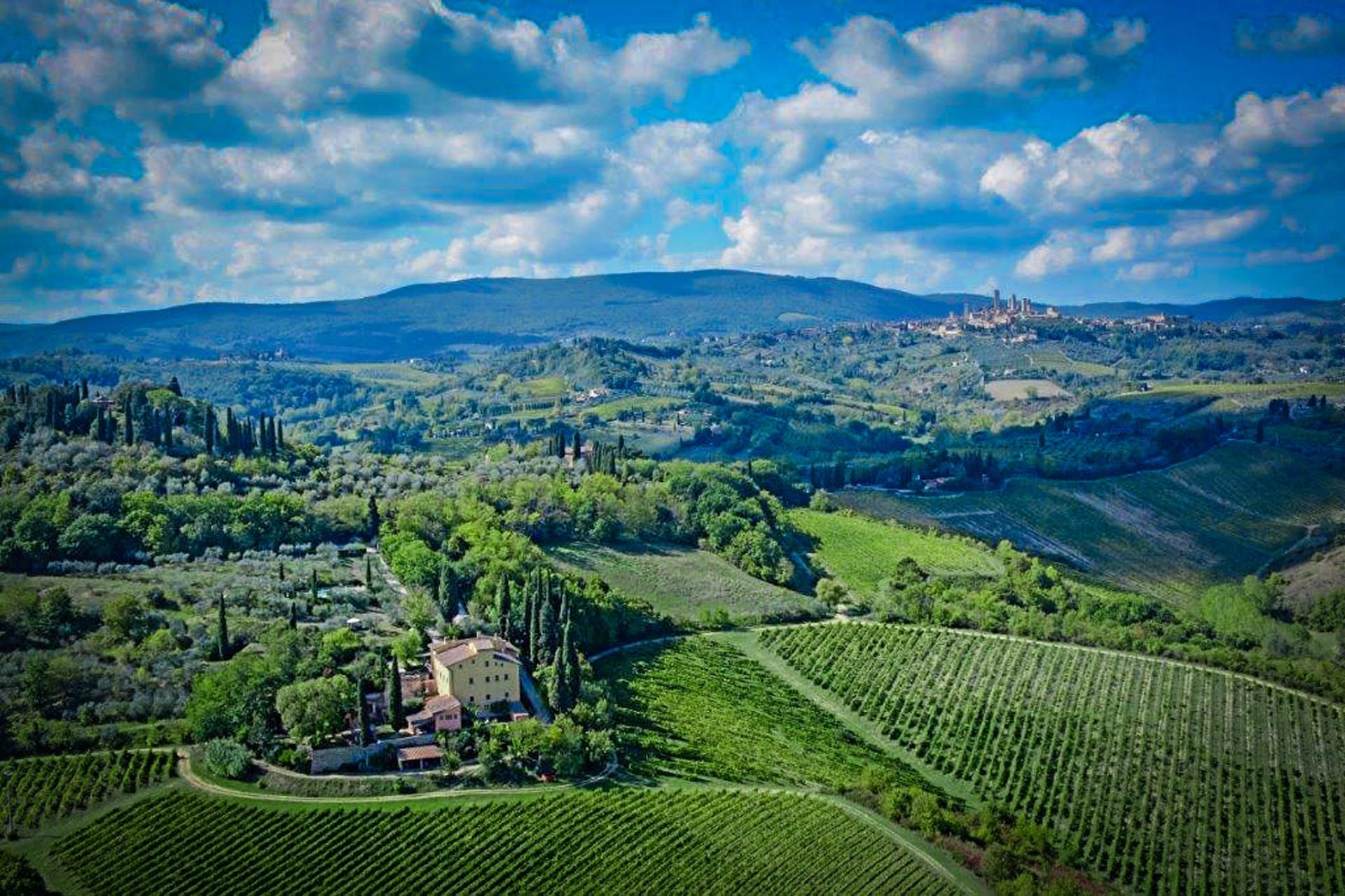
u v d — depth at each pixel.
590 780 153.50
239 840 130.75
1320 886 165.62
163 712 157.75
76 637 177.38
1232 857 171.38
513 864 132.75
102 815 134.38
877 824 159.00
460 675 162.75
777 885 138.62
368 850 131.12
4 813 134.00
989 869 149.25
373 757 147.62
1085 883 155.25
